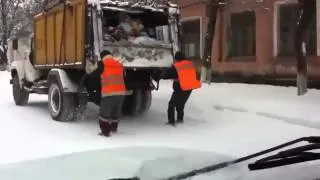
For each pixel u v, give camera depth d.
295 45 14.88
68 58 11.52
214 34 18.36
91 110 13.51
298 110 11.89
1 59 34.72
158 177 5.63
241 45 18.11
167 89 17.22
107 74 9.90
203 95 15.13
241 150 8.32
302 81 13.49
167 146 8.15
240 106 13.08
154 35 12.12
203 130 10.56
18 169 6.11
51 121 11.67
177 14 11.86
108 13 11.85
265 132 10.29
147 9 11.59
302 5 13.51
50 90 12.03
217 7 17.00
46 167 6.08
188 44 20.58
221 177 5.96
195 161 6.41
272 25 16.61
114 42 10.96
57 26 12.16
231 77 18.25
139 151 7.08
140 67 11.23
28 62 14.21
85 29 10.73
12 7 36.62
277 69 16.38
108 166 5.90
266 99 13.55
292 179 6.10
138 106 12.73
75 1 11.16
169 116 11.26
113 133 10.16
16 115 12.61
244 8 17.64
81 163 6.09
